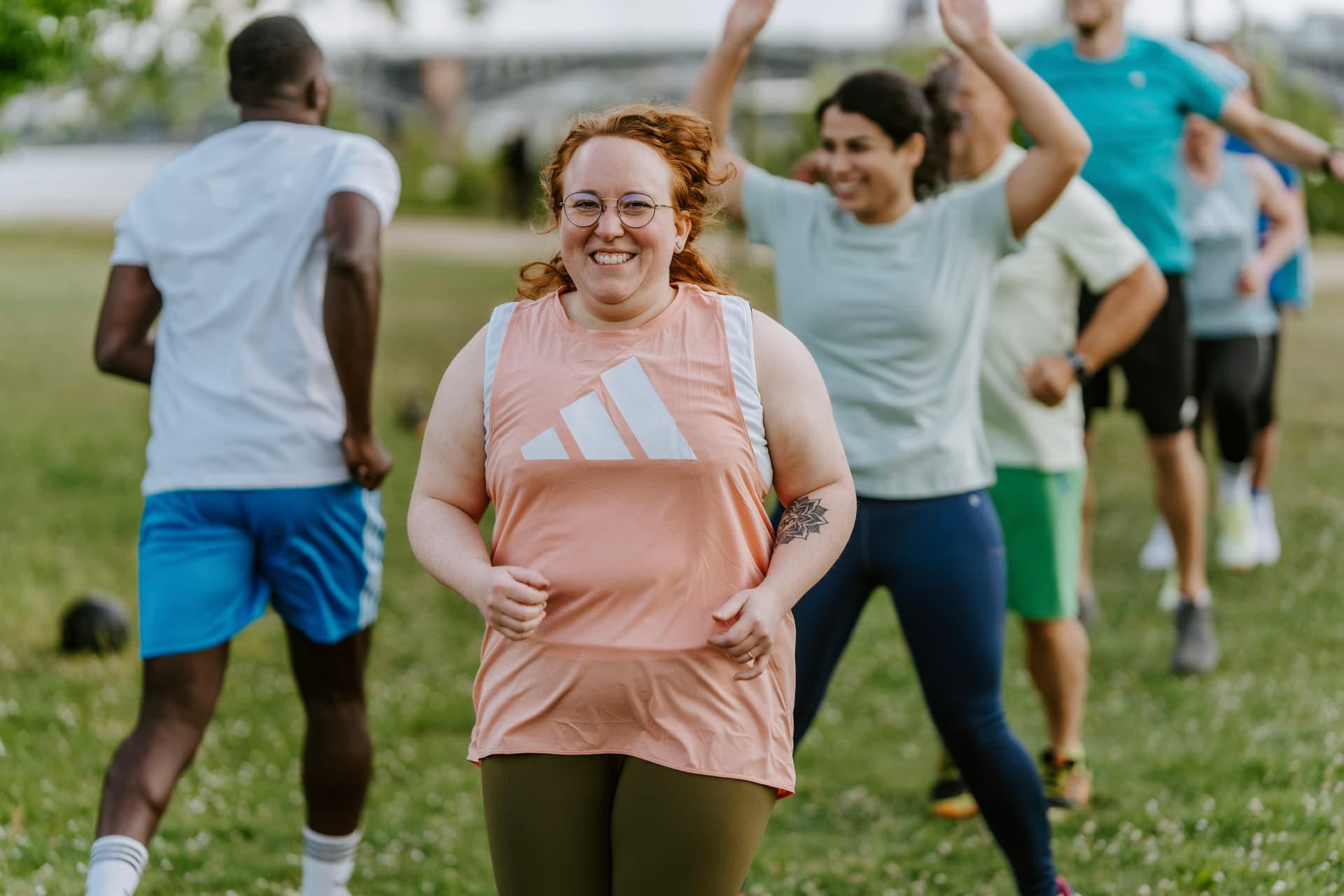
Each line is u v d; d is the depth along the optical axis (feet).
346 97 124.98
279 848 20.74
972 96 19.84
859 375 16.79
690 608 11.83
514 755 12.04
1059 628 20.75
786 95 122.21
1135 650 29.22
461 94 178.70
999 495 20.33
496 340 12.45
